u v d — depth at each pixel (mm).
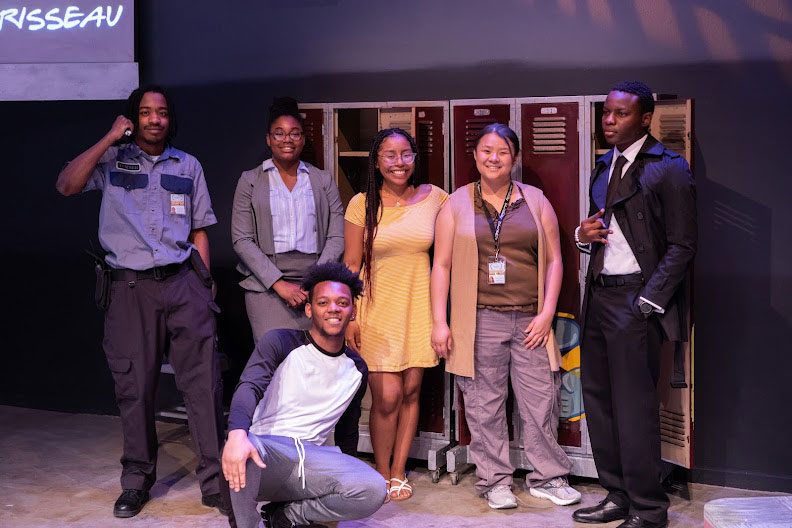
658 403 3734
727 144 4191
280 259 4234
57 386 5691
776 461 4227
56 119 5477
